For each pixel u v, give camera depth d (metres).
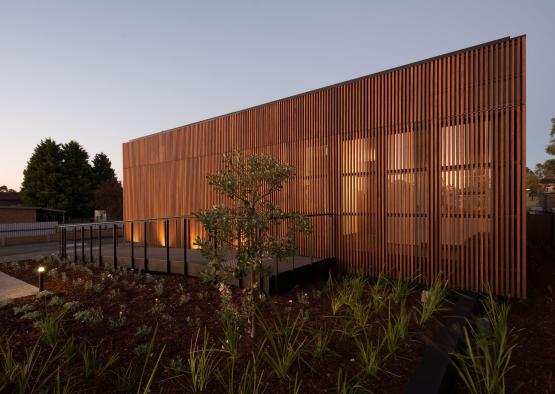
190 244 9.08
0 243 15.12
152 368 2.77
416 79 5.61
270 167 3.45
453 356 2.61
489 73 4.89
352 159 6.33
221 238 3.30
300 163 7.08
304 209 6.98
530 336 3.41
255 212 3.46
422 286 5.45
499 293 4.75
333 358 2.77
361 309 3.57
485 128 4.90
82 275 6.26
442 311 3.92
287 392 2.30
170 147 9.80
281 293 4.84
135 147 11.01
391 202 5.85
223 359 2.84
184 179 9.35
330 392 2.28
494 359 2.64
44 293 4.79
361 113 6.24
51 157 29.23
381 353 2.83
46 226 17.38
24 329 3.56
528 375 2.61
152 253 7.35
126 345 3.21
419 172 5.54
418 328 3.37
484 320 3.42
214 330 3.52
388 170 5.89
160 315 4.02
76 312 4.14
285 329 3.14
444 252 5.27
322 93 6.78
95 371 2.68
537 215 9.35
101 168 35.69
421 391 2.08
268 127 7.64
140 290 5.11
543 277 5.84
